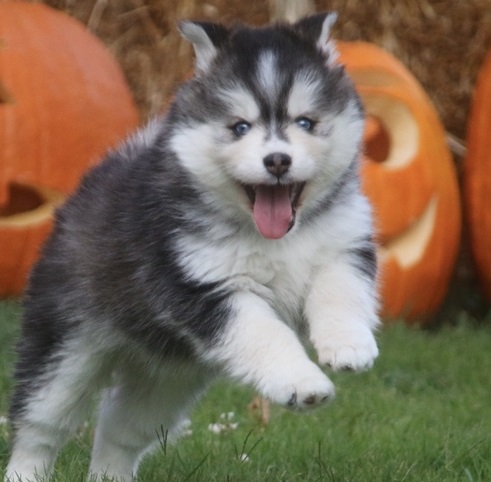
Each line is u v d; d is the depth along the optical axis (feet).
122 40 53.88
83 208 29.86
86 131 48.80
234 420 36.11
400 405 38.27
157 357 28.60
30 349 29.76
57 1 53.78
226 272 26.68
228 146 26.78
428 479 28.78
